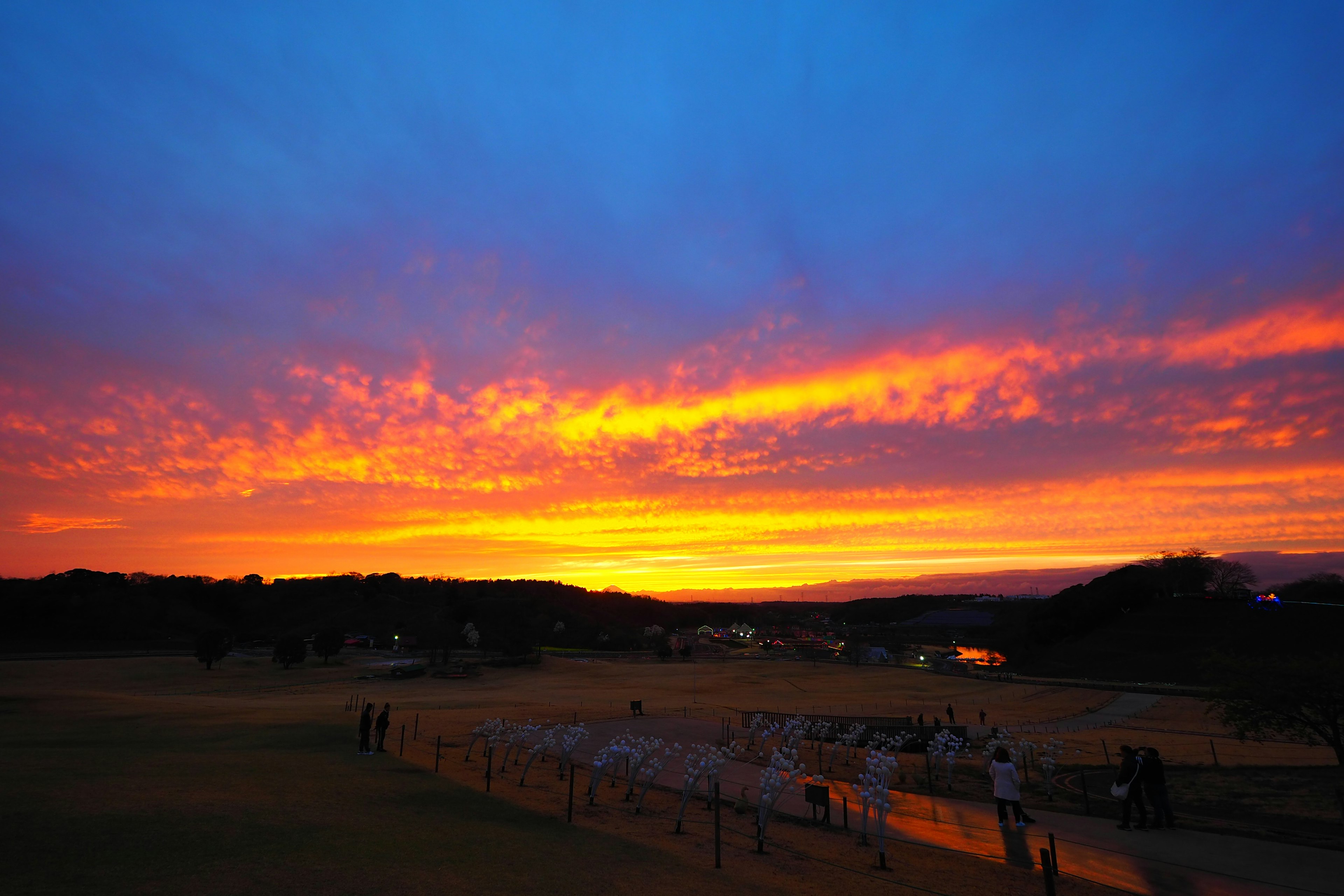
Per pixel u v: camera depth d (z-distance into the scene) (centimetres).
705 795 2006
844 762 2931
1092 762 2992
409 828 1270
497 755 2580
